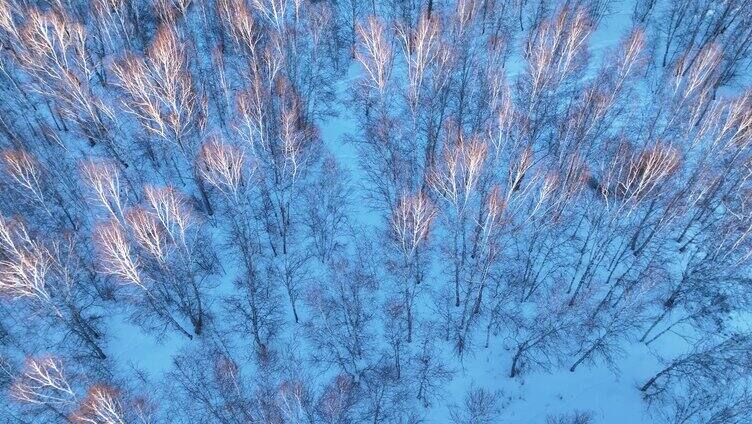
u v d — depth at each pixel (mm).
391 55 41656
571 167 35906
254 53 38750
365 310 35719
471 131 39375
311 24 45062
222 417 31047
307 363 34375
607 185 34000
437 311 36000
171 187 35781
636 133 40031
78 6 47281
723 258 33844
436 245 37094
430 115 38594
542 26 41719
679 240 37000
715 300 34094
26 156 34625
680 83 42312
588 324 34219
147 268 34156
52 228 36438
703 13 42719
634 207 33094
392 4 48750
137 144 40938
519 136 37156
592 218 36375
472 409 32594
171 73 36844
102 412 27938
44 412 31547
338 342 34500
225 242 38438
